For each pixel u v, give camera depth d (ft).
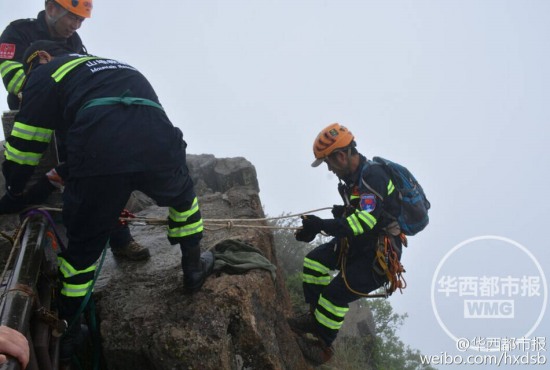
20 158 11.12
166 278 14.07
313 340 15.81
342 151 14.57
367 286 14.89
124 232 14.80
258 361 12.97
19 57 13.24
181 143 11.56
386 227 14.70
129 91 11.02
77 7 13.08
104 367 13.03
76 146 10.55
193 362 12.11
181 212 12.25
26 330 9.37
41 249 11.06
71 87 11.04
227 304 13.00
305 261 16.01
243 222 17.12
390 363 28.12
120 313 13.05
